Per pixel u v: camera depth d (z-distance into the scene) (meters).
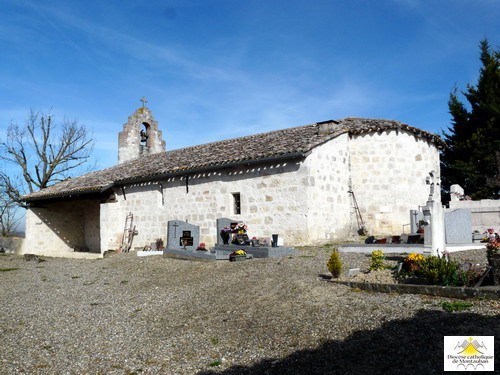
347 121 19.41
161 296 9.53
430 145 18.58
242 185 16.27
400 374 4.69
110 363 6.02
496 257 7.26
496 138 23.72
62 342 7.02
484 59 25.50
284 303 7.59
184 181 18.22
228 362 5.72
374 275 8.56
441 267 7.59
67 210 25.98
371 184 17.69
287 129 19.62
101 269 14.11
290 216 14.95
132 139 25.73
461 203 15.27
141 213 19.92
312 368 5.18
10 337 7.32
